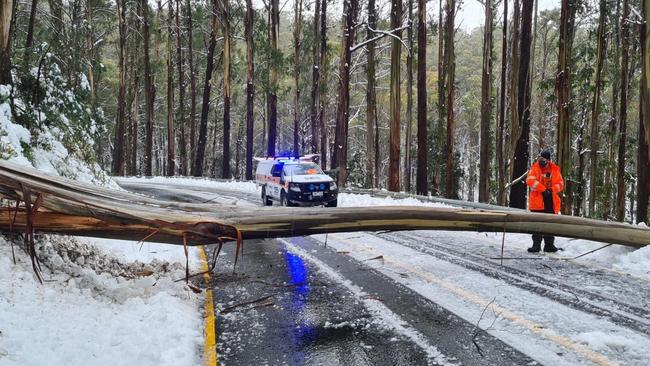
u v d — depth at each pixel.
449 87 23.03
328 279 6.80
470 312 5.28
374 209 6.59
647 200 20.45
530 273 6.88
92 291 5.33
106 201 5.43
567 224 7.26
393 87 20.78
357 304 5.66
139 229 5.41
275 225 6.09
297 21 34.22
